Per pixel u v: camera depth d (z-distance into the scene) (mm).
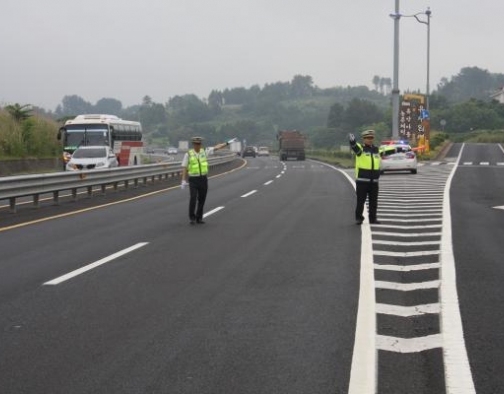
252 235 13438
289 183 30312
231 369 5523
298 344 6180
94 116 38219
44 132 49344
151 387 5145
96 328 6809
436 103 140875
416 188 25359
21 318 7234
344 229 14141
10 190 17656
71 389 5129
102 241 12789
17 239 13141
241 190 26234
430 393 4953
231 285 8773
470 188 25125
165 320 7086
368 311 7328
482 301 7754
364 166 14805
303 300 7895
